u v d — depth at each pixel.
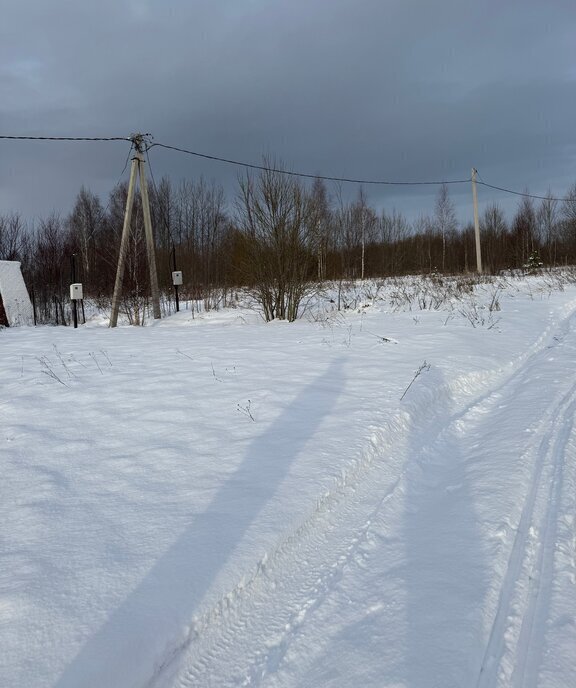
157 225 32.75
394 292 18.22
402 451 4.64
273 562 2.96
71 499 3.61
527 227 40.00
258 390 6.05
